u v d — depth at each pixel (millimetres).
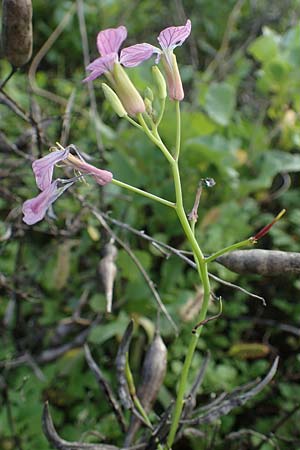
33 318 233
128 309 220
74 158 119
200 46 396
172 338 219
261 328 243
